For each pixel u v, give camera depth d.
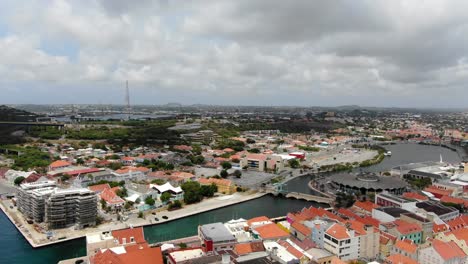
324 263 194.88
